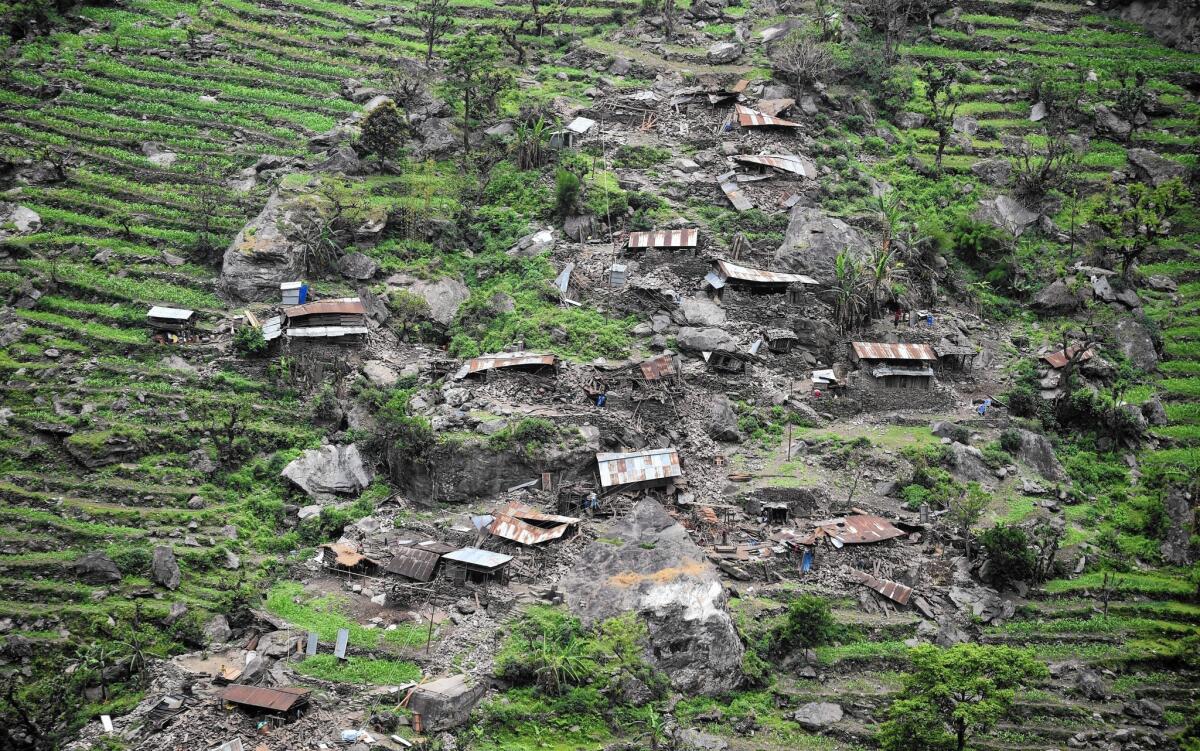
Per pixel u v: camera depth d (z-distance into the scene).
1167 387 106.44
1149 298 115.06
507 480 88.12
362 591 79.50
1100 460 98.81
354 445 89.62
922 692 69.94
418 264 105.44
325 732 68.25
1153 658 81.38
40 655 72.81
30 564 77.75
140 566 78.81
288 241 103.31
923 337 103.56
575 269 105.00
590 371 94.31
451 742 68.31
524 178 114.88
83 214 109.88
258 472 88.88
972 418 99.06
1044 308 111.50
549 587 78.88
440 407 91.12
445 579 79.81
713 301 102.44
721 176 114.38
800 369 100.69
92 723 69.19
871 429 96.94
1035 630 82.19
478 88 123.06
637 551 78.69
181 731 68.00
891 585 82.19
